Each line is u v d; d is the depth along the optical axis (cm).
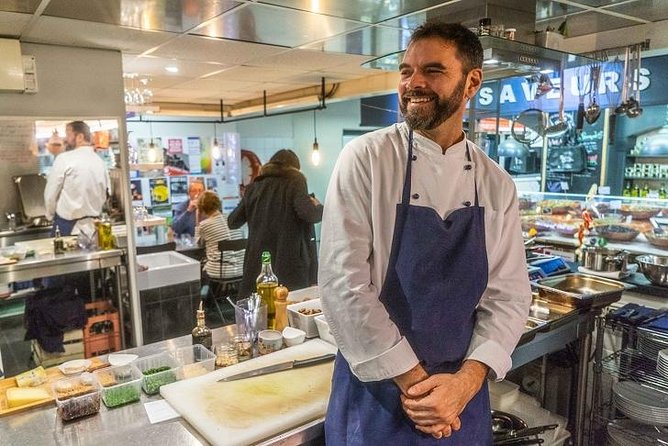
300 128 855
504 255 136
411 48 118
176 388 153
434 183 125
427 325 121
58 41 310
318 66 434
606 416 251
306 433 135
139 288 390
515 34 235
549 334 219
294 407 143
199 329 184
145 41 316
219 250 482
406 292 121
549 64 230
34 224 338
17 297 333
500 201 134
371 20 273
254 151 868
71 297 341
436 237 121
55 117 324
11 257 325
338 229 121
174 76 476
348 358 120
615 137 393
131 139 752
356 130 752
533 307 229
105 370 157
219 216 509
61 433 131
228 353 174
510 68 233
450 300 122
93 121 339
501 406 226
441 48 114
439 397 114
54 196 338
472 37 119
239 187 839
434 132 125
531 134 308
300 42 329
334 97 546
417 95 116
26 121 318
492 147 342
